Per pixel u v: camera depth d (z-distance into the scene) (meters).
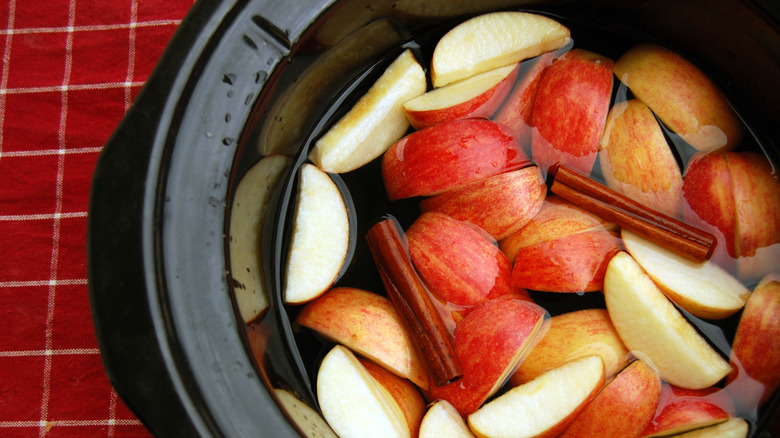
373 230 0.56
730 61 0.55
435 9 0.56
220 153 0.50
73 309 0.65
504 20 0.58
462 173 0.55
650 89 0.56
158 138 0.50
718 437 0.54
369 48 0.57
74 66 0.66
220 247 0.50
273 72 0.51
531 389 0.54
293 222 0.57
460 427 0.55
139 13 0.66
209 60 0.50
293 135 0.57
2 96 0.66
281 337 0.57
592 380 0.54
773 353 0.54
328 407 0.55
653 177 0.55
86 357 0.65
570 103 0.56
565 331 0.55
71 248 0.65
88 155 0.66
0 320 0.65
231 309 0.50
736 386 0.55
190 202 0.50
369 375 0.56
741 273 0.55
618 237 0.56
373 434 0.55
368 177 0.58
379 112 0.58
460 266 0.55
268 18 0.51
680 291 0.55
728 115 0.56
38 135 0.66
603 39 0.58
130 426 0.64
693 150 0.56
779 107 0.55
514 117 0.57
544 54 0.58
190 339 0.49
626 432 0.54
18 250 0.65
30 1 0.67
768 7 0.52
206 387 0.49
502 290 0.55
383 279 0.56
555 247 0.55
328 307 0.56
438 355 0.54
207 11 0.51
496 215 0.55
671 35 0.57
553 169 0.56
